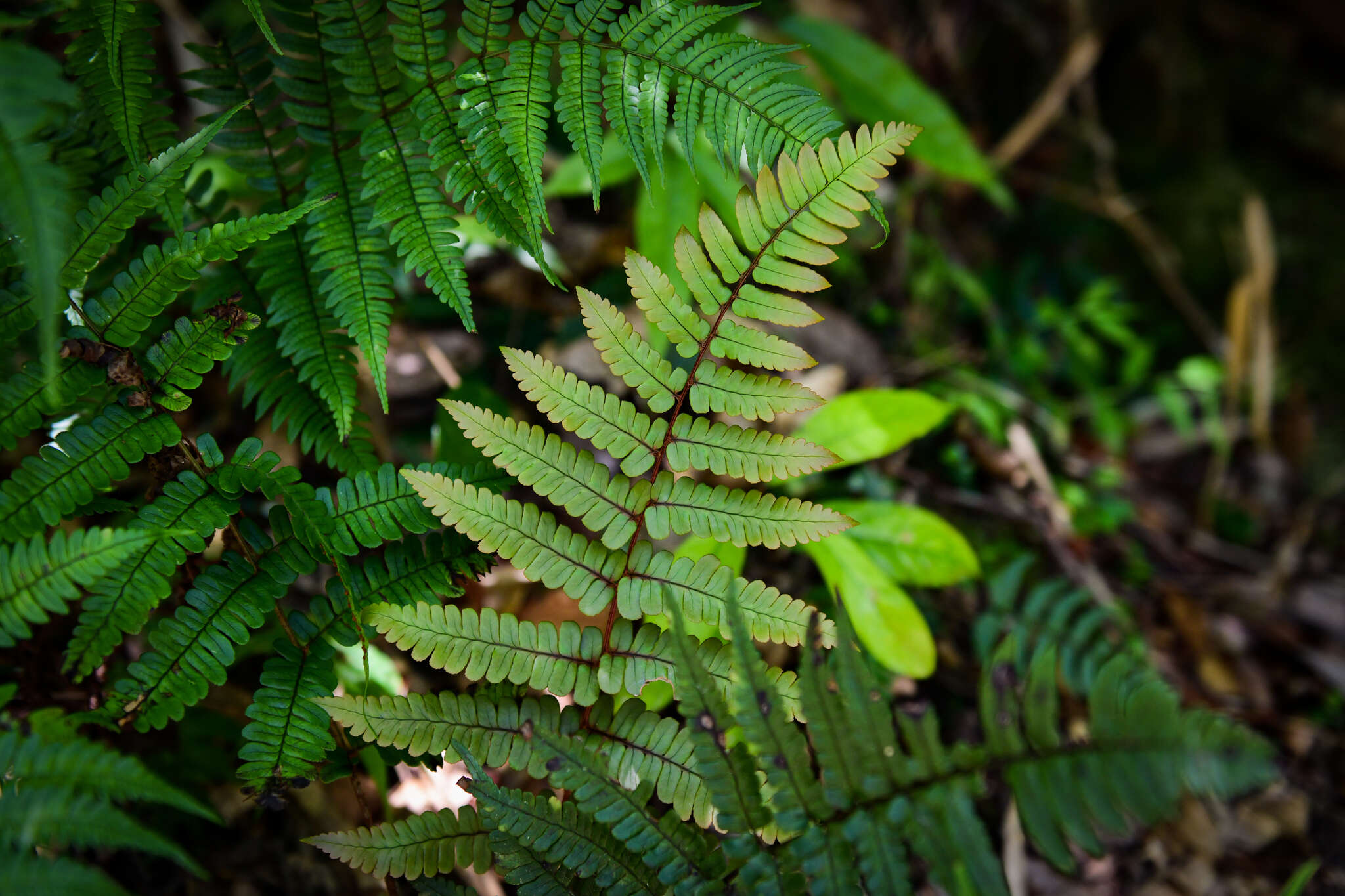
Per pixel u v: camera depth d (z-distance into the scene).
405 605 0.56
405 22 0.58
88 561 0.50
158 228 0.61
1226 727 0.55
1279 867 0.80
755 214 0.56
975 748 0.54
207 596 0.54
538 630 0.55
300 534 0.55
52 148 0.58
